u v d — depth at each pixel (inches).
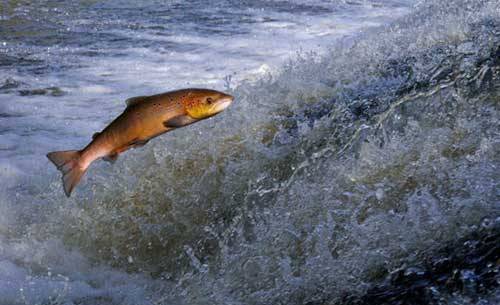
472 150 140.0
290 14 518.0
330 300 123.6
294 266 136.4
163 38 442.3
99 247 178.2
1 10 522.9
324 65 203.6
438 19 205.9
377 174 144.5
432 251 122.2
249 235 157.4
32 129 274.7
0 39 440.1
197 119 102.3
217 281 143.2
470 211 125.1
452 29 189.5
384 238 128.6
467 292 111.8
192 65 377.1
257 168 169.6
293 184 158.4
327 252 132.1
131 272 168.9
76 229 182.4
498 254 115.4
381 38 207.2
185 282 149.2
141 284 161.3
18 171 227.8
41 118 288.7
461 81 160.9
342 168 151.0
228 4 552.7
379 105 167.9
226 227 165.3
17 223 190.7
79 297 155.3
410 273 120.3
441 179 136.3
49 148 252.7
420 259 122.0
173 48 415.5
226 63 378.0
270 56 394.3
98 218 181.5
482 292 110.5
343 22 491.5
